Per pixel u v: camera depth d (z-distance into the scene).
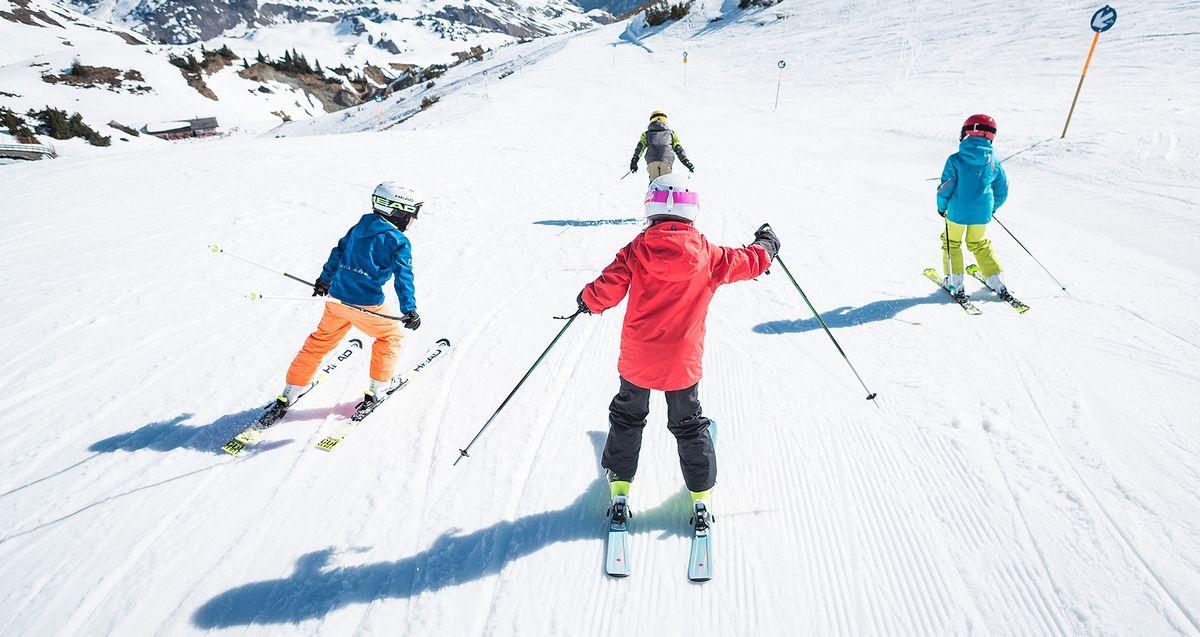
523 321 4.50
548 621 2.10
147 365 3.97
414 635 2.05
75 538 2.50
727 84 20.58
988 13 20.12
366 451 3.05
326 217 7.34
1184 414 3.00
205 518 2.61
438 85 41.12
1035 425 2.98
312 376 3.32
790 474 2.77
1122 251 5.33
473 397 3.51
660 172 6.85
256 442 3.14
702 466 2.41
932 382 3.44
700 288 2.21
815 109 15.34
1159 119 9.08
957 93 14.33
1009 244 5.65
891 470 2.75
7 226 6.91
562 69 27.27
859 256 5.55
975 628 1.99
